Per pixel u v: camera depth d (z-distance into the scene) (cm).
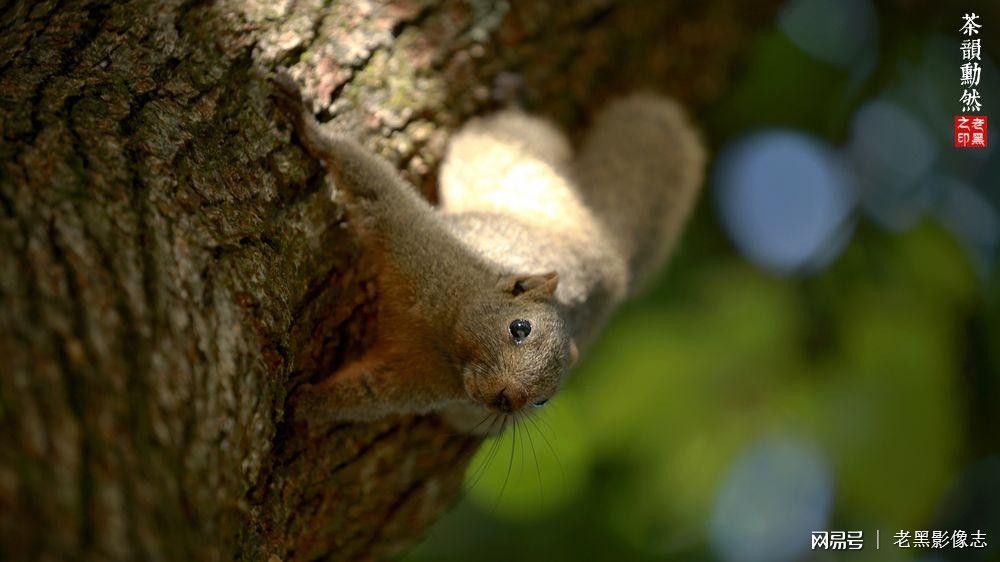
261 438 580
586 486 1294
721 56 1323
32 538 384
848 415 1196
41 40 642
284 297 640
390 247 814
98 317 476
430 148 905
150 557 422
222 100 687
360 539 812
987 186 1335
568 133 1153
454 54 963
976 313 1275
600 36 1170
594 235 1059
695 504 1212
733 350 1237
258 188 674
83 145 564
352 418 790
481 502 1222
